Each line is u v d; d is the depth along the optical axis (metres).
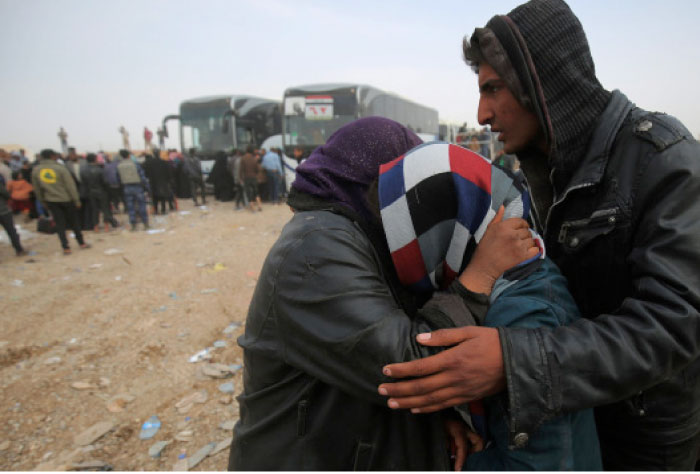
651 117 1.00
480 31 1.04
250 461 1.11
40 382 3.61
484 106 1.09
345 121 13.22
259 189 14.78
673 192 0.90
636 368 0.80
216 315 5.03
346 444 1.01
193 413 3.15
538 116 1.01
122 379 3.67
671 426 1.07
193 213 12.66
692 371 1.04
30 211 12.27
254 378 1.11
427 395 0.83
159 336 4.50
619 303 1.04
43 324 4.85
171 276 6.51
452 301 0.93
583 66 1.03
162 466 2.63
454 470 1.01
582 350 0.80
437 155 1.02
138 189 10.25
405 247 1.01
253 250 7.94
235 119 15.24
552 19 1.00
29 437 2.94
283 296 0.98
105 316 5.04
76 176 10.23
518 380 0.79
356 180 1.13
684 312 0.81
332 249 0.96
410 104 17.56
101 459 2.70
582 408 0.81
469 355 0.81
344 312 0.90
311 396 1.02
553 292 0.93
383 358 0.87
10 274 6.76
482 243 0.99
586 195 1.05
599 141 1.02
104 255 7.97
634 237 0.97
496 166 1.06
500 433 0.89
